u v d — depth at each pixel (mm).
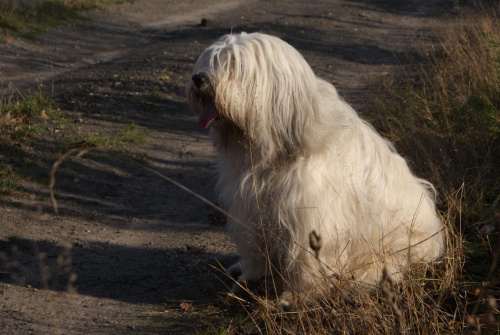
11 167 8477
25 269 5852
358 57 17484
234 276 5746
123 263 6137
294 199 4582
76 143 9633
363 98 12312
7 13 19969
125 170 8992
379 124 9367
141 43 19406
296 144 4574
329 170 4719
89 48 18516
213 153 10039
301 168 4602
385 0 28297
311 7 26359
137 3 25500
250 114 4496
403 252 5129
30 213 7191
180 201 8078
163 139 10594
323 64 16531
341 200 4734
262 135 4539
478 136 7930
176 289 5562
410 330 4230
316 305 4523
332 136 4695
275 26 21438
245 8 25859
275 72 4500
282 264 4906
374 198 4918
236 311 5031
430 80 11266
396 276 4980
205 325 4773
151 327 4746
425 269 5184
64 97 12641
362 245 4895
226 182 5109
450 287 4887
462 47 11312
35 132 10023
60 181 8281
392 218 5078
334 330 4293
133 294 5453
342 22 22969
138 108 12133
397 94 11109
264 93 4488
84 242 6594
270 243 4852
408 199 5230
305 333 4129
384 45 18984
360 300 4332
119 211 7602
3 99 12234
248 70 4469
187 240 6785
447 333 4277
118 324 4801
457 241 5340
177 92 13367
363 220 4840
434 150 7742
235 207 4965
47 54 17438
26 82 14375
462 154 7473
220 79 4488
